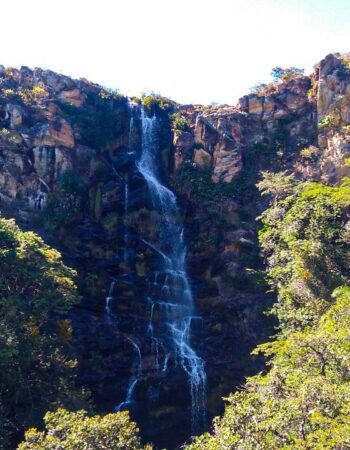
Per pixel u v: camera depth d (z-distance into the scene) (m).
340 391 10.27
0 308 17.33
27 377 16.62
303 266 21.47
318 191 25.64
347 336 13.33
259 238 26.80
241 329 26.45
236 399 12.55
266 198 31.16
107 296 27.41
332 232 22.78
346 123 31.48
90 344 24.92
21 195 28.33
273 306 22.88
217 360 26.34
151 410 24.78
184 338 27.50
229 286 27.83
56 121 31.97
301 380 12.08
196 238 30.88
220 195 32.22
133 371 25.50
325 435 8.92
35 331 17.47
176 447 23.66
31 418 15.30
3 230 18.97
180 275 29.94
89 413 16.45
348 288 19.08
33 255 18.62
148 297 28.44
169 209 32.94
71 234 28.53
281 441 9.44
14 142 29.50
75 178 30.19
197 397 25.58
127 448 10.78
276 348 18.08
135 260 29.89
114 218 30.69
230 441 9.30
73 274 20.05
